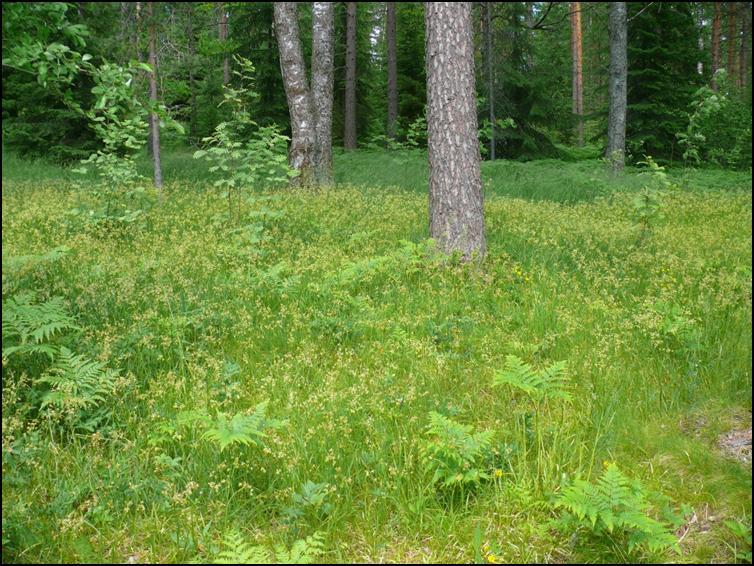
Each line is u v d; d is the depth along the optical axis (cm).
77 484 352
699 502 347
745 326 523
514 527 337
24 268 608
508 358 442
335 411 420
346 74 2216
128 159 986
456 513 346
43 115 1432
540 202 1180
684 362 491
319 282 665
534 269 711
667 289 654
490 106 1892
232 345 533
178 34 960
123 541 325
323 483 346
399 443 384
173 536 326
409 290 656
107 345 470
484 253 730
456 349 526
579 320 568
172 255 720
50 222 882
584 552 318
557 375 435
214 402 428
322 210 997
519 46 2011
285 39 1232
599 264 732
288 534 329
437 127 714
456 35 698
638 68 1873
